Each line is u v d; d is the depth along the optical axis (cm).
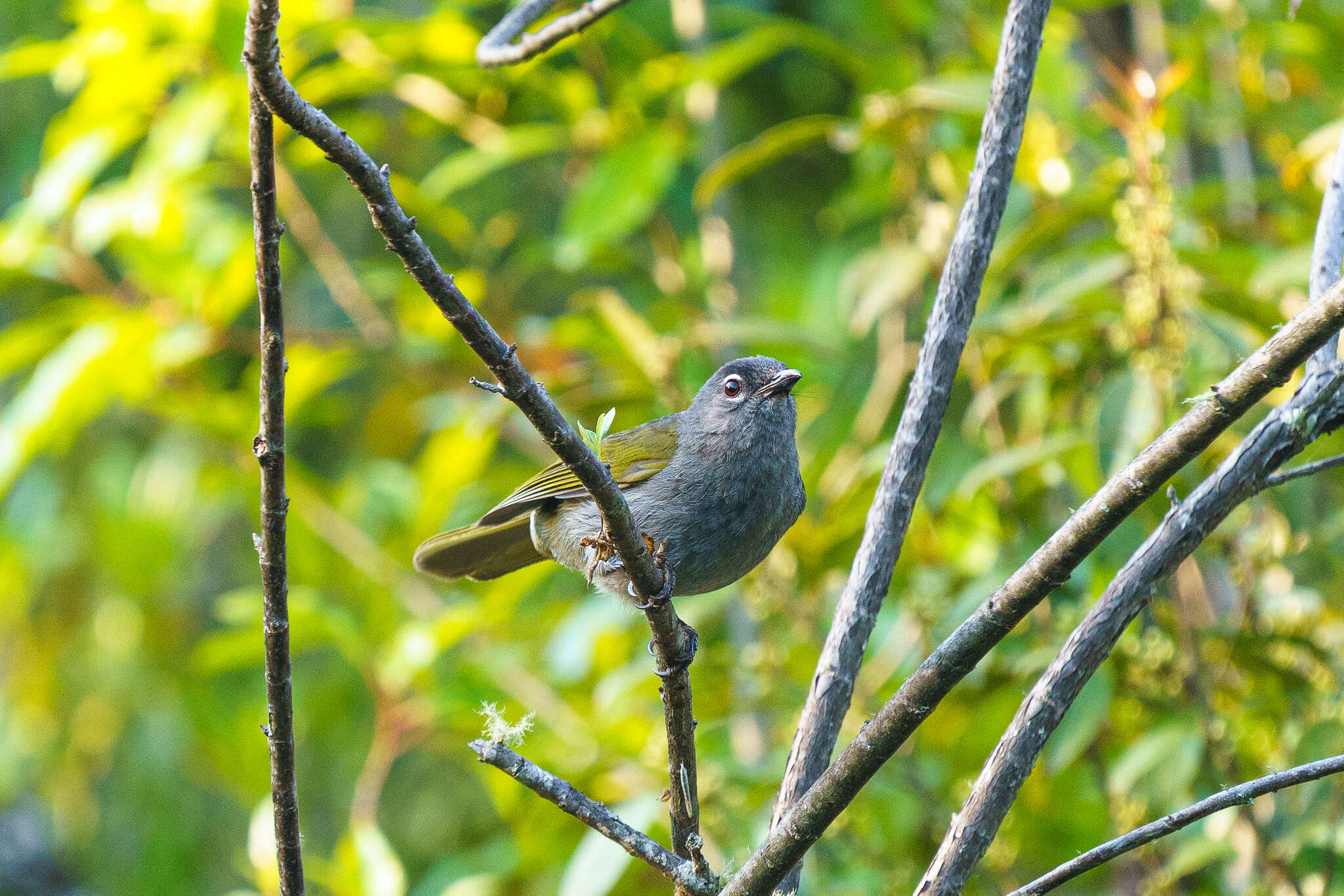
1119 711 872
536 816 995
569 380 1134
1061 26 1219
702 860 531
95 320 1146
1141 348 814
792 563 974
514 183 1552
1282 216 984
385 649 1123
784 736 967
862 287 1070
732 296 1240
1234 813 848
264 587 499
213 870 1567
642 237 1432
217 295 1142
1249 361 427
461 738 1115
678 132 1198
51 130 1117
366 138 1258
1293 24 1055
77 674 1569
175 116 1070
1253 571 859
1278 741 855
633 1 1357
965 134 1080
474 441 1139
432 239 1465
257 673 1559
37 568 1541
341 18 1114
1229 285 894
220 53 1078
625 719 1041
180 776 1566
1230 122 1067
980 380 973
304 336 1221
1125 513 443
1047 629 873
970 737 898
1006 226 1106
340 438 1608
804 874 938
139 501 1480
